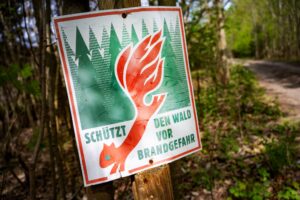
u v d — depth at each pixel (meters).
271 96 9.19
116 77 1.20
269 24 36.41
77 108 1.17
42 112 1.73
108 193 1.29
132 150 1.24
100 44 1.17
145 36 1.24
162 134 1.29
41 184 3.80
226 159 4.04
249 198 2.91
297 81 12.24
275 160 3.21
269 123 5.86
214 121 6.41
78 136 1.18
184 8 4.16
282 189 3.02
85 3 1.29
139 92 1.24
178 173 1.68
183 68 1.37
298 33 26.64
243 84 11.73
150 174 1.28
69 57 1.15
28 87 2.07
